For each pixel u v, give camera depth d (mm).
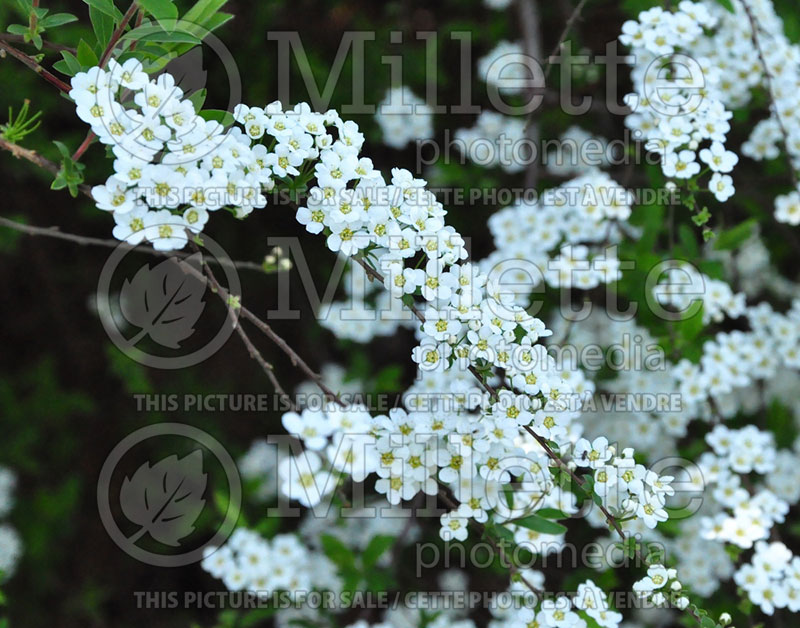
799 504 675
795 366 638
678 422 638
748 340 632
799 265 732
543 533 563
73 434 760
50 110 673
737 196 657
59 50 521
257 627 719
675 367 618
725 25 614
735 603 636
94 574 758
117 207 507
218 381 775
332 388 690
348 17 724
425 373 563
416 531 678
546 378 523
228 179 514
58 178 510
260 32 686
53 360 748
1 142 514
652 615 658
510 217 630
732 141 661
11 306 769
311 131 523
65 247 761
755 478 655
